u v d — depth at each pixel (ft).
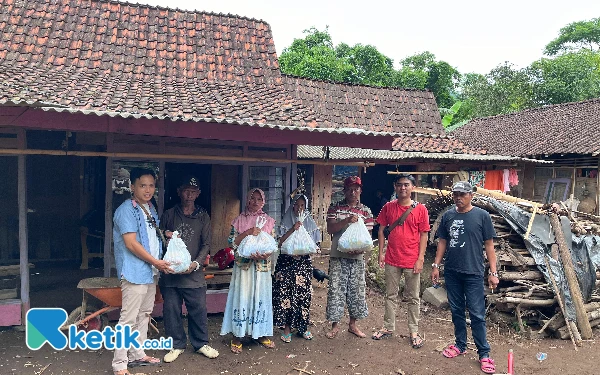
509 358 15.05
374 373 15.03
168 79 22.08
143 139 18.11
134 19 26.68
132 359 14.57
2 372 13.91
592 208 46.32
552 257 20.59
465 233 15.58
